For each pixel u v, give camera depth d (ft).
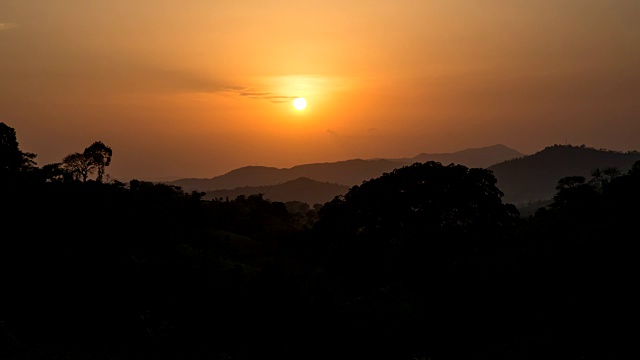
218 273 161.89
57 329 100.07
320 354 98.02
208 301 123.54
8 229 147.43
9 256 124.88
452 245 160.25
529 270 108.78
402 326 102.22
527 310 92.32
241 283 147.13
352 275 184.24
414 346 92.27
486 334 89.04
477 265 124.57
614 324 75.82
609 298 84.48
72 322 104.12
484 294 105.40
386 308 115.34
